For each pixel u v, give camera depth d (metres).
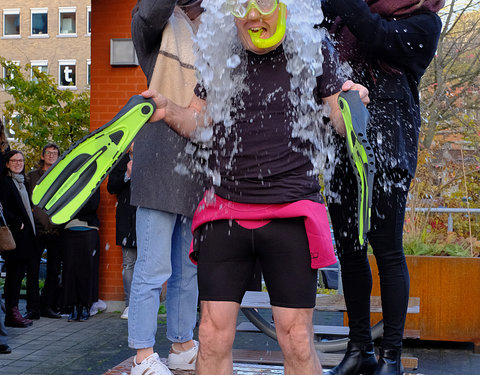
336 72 2.29
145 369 3.05
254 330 4.48
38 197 2.09
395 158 2.83
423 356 5.07
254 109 2.22
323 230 2.21
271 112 2.21
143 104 2.21
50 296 6.96
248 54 2.23
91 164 2.14
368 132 2.84
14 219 6.30
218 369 2.27
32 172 7.07
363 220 2.11
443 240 5.95
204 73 2.28
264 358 3.58
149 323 3.11
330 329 4.33
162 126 3.25
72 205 2.11
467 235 7.38
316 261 2.20
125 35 7.06
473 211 7.06
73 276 6.66
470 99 13.74
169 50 3.13
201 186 3.27
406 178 2.89
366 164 2.11
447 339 5.27
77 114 16.56
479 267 5.25
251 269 2.30
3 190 6.30
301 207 2.18
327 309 4.11
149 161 3.21
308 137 2.23
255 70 2.22
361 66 2.88
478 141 12.10
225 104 2.24
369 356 3.08
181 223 3.36
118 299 7.12
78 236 6.64
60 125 16.67
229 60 2.23
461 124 12.88
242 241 2.23
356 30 2.72
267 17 2.09
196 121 2.32
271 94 2.21
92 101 7.10
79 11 36.81
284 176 2.20
